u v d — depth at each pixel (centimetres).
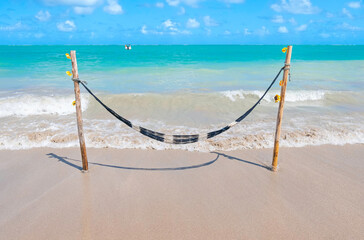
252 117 871
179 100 1029
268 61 2816
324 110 949
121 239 338
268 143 653
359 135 699
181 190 454
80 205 409
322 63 2586
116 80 1511
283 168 536
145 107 961
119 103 991
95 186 464
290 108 979
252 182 482
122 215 386
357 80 1538
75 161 563
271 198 432
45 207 403
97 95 1035
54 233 348
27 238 339
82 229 356
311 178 497
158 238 340
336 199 430
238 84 1423
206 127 772
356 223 371
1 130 716
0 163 550
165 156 591
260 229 358
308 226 365
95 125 771
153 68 2084
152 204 412
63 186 464
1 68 1986
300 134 699
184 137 474
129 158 579
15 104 918
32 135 677
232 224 368
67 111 919
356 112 920
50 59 2867
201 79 1580
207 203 416
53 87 1284
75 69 449
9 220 373
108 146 636
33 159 570
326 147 637
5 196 434
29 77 1581
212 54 4172
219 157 588
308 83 1435
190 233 350
